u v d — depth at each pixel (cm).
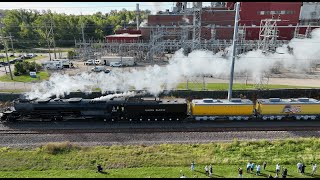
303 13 9419
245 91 4319
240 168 2370
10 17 13125
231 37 8238
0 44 10119
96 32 11606
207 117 3534
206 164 2570
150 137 3056
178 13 8819
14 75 5781
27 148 2859
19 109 3478
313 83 5059
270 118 3569
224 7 9175
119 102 3478
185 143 2942
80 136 3072
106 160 2634
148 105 3428
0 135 3089
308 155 2714
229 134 3094
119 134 3112
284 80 5303
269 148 2838
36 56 8719
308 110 3522
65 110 3491
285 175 2298
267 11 8106
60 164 2577
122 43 7725
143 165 2564
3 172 2447
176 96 4356
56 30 11312
